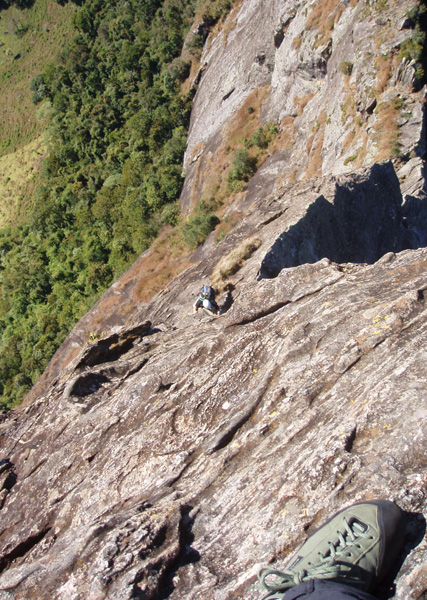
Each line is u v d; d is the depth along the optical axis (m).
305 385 5.92
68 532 6.05
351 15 36.31
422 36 29.97
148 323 10.05
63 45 97.50
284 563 4.54
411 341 5.75
